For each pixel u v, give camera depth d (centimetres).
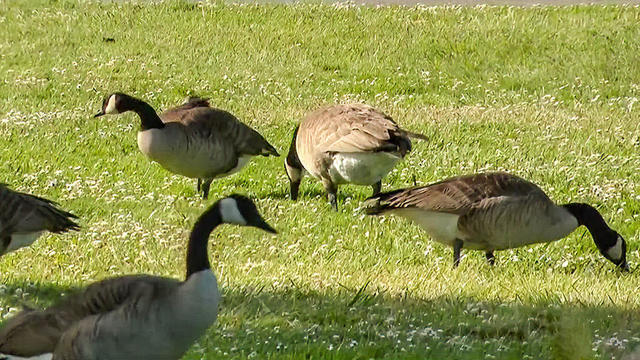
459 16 2780
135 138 2023
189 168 1634
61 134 2008
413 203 1297
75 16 2828
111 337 782
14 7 2905
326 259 1373
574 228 1341
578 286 1238
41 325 801
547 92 2359
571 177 1781
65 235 1431
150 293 790
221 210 855
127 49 2620
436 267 1329
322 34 2698
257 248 1416
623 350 971
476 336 1030
